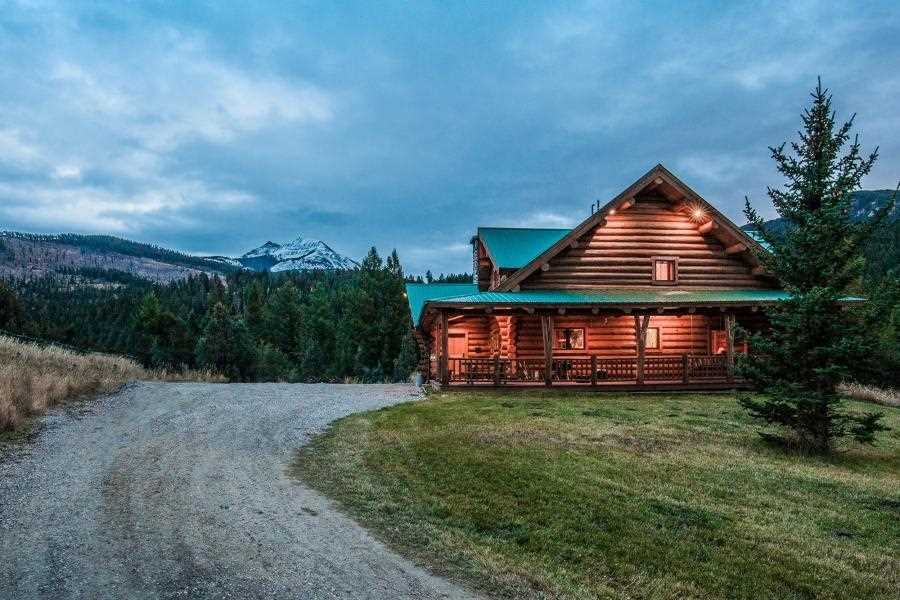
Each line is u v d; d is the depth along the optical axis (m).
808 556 6.42
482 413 14.46
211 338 36.34
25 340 26.78
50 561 5.42
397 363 46.19
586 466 9.44
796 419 11.77
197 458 9.67
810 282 11.91
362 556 5.95
